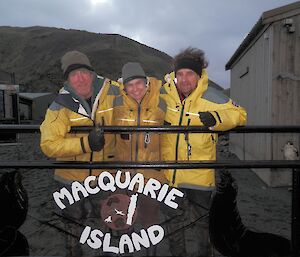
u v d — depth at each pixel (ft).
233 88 43.16
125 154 8.69
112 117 8.69
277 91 23.65
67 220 8.52
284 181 22.62
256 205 18.26
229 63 42.96
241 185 23.04
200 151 8.38
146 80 8.43
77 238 8.00
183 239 8.95
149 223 8.70
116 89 8.96
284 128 7.44
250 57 31.04
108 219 8.18
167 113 8.70
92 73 8.50
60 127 7.86
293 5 22.44
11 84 66.74
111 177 8.07
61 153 7.61
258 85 27.61
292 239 7.44
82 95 8.41
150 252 7.86
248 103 32.30
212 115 7.23
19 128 7.75
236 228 7.50
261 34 26.16
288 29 22.98
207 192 8.70
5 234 7.58
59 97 8.32
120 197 8.18
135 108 8.50
